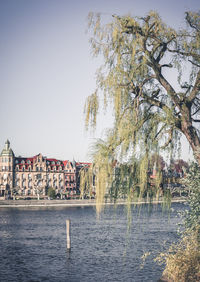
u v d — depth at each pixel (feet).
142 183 39.88
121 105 41.14
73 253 129.29
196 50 41.91
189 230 50.08
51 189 445.37
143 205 41.70
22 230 192.03
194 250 53.42
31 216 268.82
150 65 41.68
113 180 40.63
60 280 95.71
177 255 55.26
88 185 40.96
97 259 117.80
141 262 108.58
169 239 145.18
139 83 41.11
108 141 40.91
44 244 148.46
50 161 577.02
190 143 40.57
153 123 40.75
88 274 100.17
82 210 320.91
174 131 42.45
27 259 120.78
